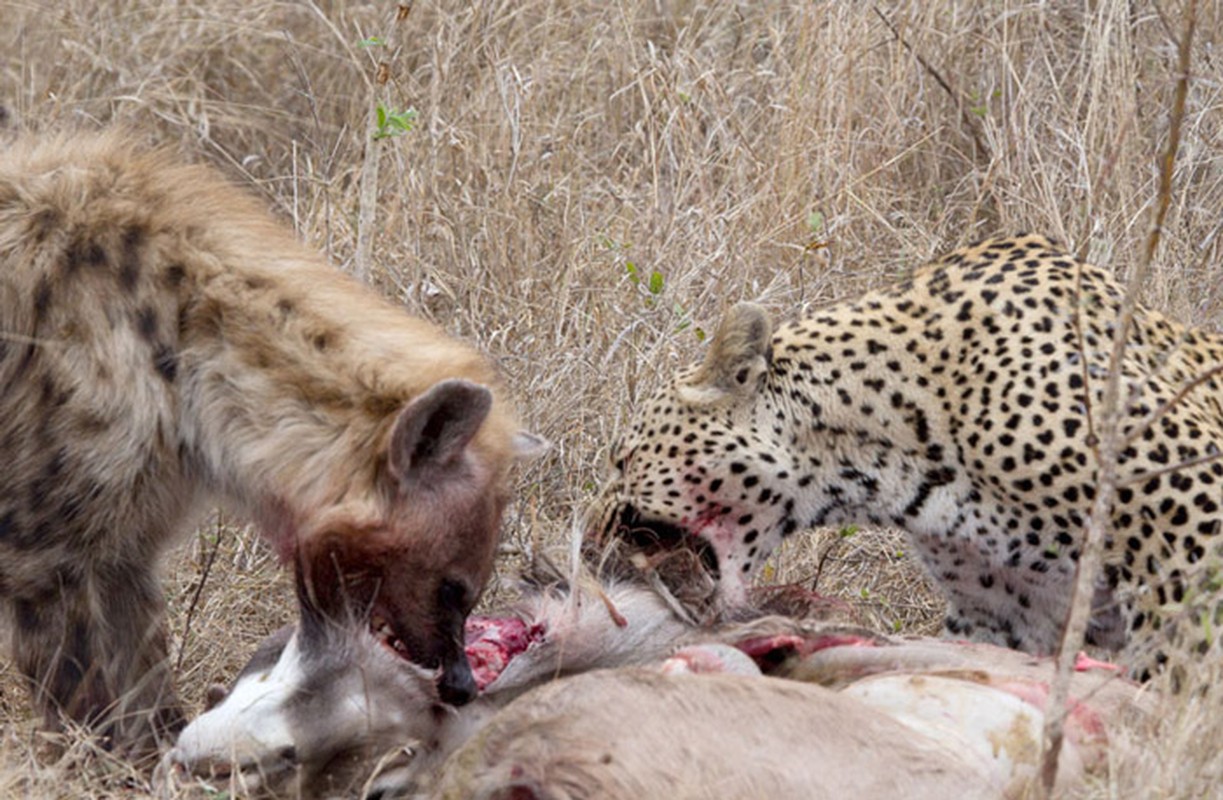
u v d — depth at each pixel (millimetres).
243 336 8820
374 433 8555
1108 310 10016
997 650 8461
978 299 10133
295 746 7973
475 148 14516
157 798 7938
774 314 12898
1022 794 7180
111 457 8781
